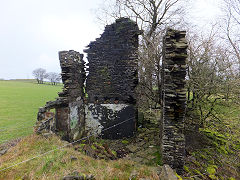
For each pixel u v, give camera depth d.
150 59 6.95
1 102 14.27
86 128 7.91
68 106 6.41
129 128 7.46
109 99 7.62
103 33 7.44
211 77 6.64
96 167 3.62
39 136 4.59
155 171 3.73
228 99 6.74
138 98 8.16
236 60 6.79
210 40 6.99
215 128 7.85
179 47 4.35
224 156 5.48
